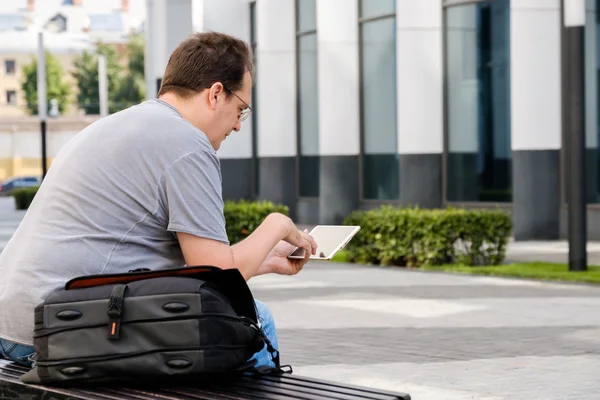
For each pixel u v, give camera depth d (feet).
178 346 10.50
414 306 35.53
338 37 78.43
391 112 76.69
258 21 88.38
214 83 11.88
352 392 10.80
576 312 33.37
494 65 67.36
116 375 10.63
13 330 11.68
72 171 11.71
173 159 11.46
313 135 86.12
